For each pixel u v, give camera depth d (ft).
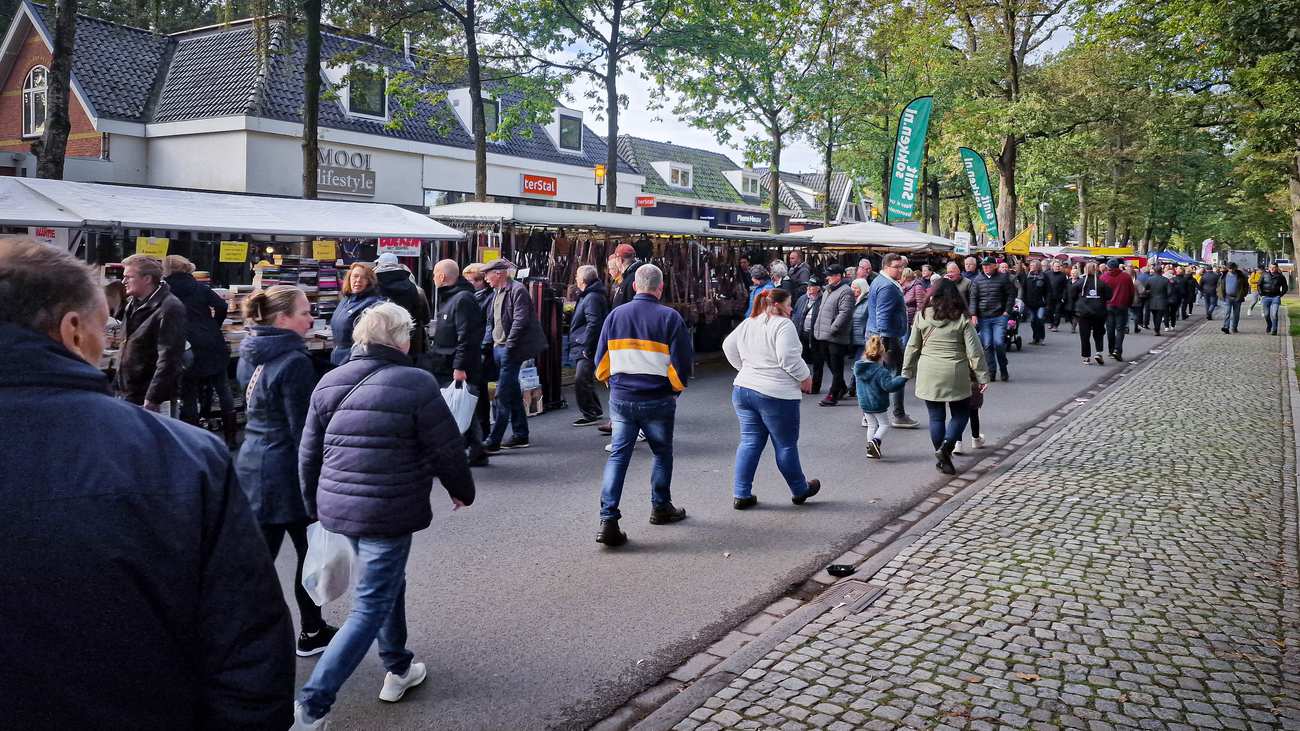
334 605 16.17
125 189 31.86
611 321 19.45
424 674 13.07
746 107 74.79
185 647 5.04
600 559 18.39
